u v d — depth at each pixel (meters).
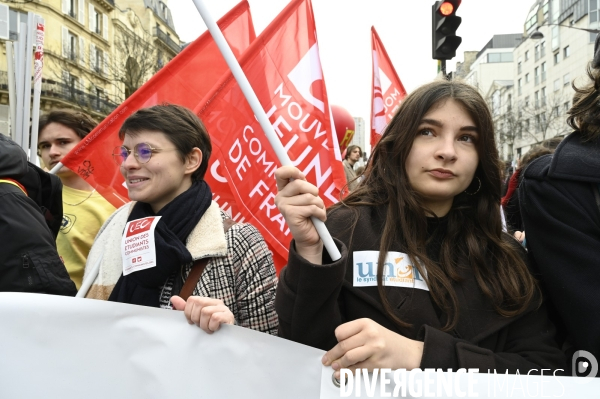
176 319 1.23
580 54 35.69
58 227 2.18
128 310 1.23
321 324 1.14
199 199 1.67
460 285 1.32
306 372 1.14
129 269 1.58
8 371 1.22
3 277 1.55
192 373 1.20
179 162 1.68
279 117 2.51
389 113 3.98
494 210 1.43
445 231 1.41
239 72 1.06
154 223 1.60
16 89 2.75
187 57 2.63
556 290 1.33
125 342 1.22
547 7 41.38
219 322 1.18
